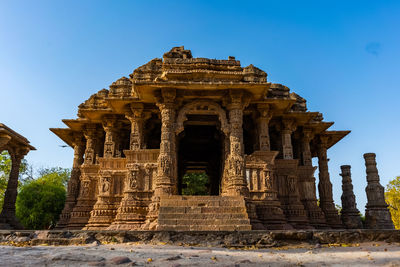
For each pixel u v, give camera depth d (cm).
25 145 2002
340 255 648
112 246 805
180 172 2798
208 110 1730
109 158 1758
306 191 1919
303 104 2067
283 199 1758
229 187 1495
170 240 905
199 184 4288
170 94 1565
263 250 779
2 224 1784
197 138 2572
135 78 1741
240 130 1566
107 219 1633
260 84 1515
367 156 1912
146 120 1931
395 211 3622
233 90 1575
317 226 1834
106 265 493
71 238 880
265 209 1559
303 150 2125
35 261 515
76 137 2280
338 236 937
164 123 1560
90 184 1898
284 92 1912
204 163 3069
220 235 914
